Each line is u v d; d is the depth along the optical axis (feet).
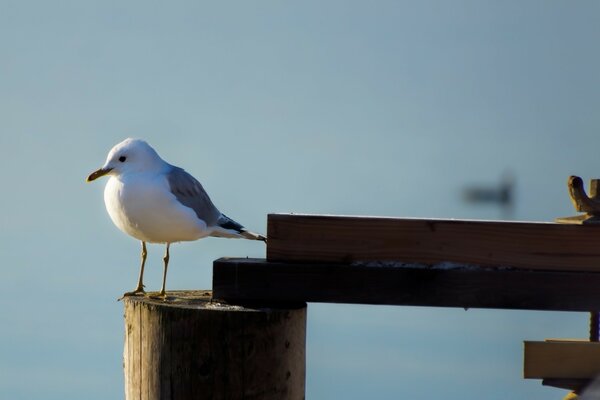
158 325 30.07
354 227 30.86
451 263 30.73
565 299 30.37
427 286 30.63
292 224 30.99
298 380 30.60
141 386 30.68
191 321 29.45
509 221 30.66
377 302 30.76
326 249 30.94
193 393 29.55
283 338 29.60
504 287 30.48
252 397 29.37
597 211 30.76
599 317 30.96
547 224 30.53
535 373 30.66
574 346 30.42
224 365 29.30
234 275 31.04
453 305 30.63
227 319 29.17
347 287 30.76
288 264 30.91
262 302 31.01
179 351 29.63
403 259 30.78
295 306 30.89
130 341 31.45
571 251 30.48
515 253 30.60
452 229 30.66
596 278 30.35
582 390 30.37
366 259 30.91
